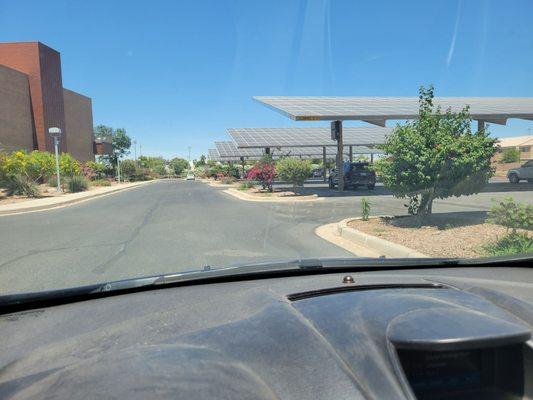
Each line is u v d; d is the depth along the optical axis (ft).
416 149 33.81
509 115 88.12
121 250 29.27
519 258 14.83
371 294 7.41
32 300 10.32
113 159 236.63
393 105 102.17
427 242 27.94
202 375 5.05
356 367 5.01
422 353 5.09
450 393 5.06
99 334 7.73
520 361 5.23
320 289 8.54
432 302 6.42
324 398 4.64
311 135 156.87
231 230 38.24
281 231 37.58
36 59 143.02
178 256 26.86
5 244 33.35
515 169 97.66
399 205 58.13
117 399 4.64
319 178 187.93
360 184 97.14
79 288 10.87
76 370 5.67
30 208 65.10
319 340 5.64
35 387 5.41
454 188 34.45
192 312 8.16
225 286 11.62
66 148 165.17
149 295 10.94
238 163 251.80
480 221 34.50
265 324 6.40
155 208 61.62
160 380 4.95
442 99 120.57
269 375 5.08
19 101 135.54
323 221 44.09
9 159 91.04
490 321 5.39
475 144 33.04
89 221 47.52
